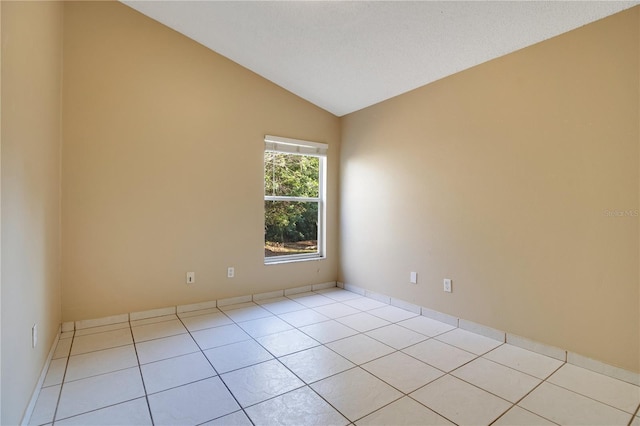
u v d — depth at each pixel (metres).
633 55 2.05
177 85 3.33
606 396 1.93
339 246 4.53
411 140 3.50
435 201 3.25
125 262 3.10
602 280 2.19
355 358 2.41
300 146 4.17
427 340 2.74
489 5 2.19
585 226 2.26
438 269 3.22
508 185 2.68
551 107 2.42
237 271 3.74
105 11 2.98
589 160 2.24
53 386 2.00
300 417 1.73
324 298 3.98
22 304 1.62
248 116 3.77
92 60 2.92
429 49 2.78
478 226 2.89
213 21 3.01
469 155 2.95
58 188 2.72
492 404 1.85
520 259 2.61
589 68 2.23
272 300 3.88
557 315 2.40
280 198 4.13
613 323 2.14
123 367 2.24
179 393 1.94
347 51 3.04
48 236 2.30
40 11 2.01
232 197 3.68
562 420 1.71
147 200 3.19
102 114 2.96
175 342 2.66
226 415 1.75
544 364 2.32
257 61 3.56
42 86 2.08
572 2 2.07
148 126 3.19
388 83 3.45
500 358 2.41
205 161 3.50
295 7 2.58
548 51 2.44
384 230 3.82
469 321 2.96
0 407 1.29
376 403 1.86
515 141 2.63
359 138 4.18
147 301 3.21
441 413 1.77
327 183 4.44
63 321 2.84
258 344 2.64
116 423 1.67
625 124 2.09
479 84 2.88
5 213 1.37
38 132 1.98
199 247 3.48
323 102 4.18
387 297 3.78
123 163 3.07
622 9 2.08
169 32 3.28
